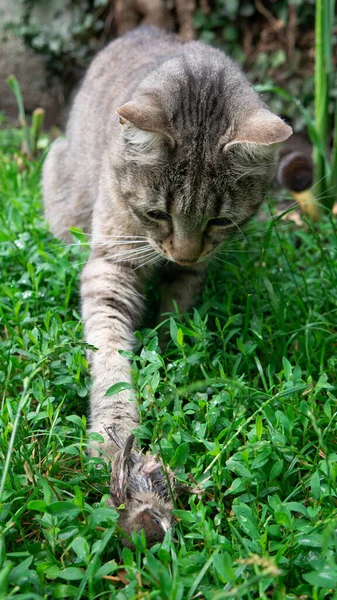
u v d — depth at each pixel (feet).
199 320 1.61
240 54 3.21
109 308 1.79
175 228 1.69
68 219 2.35
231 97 1.71
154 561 1.08
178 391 1.26
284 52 3.14
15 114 3.76
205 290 1.97
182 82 1.73
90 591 1.09
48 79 3.65
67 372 1.56
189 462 1.39
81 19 3.47
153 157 1.61
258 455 1.31
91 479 1.34
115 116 1.90
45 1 3.49
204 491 1.32
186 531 1.25
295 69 3.15
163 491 1.27
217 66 1.85
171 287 1.95
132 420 1.54
